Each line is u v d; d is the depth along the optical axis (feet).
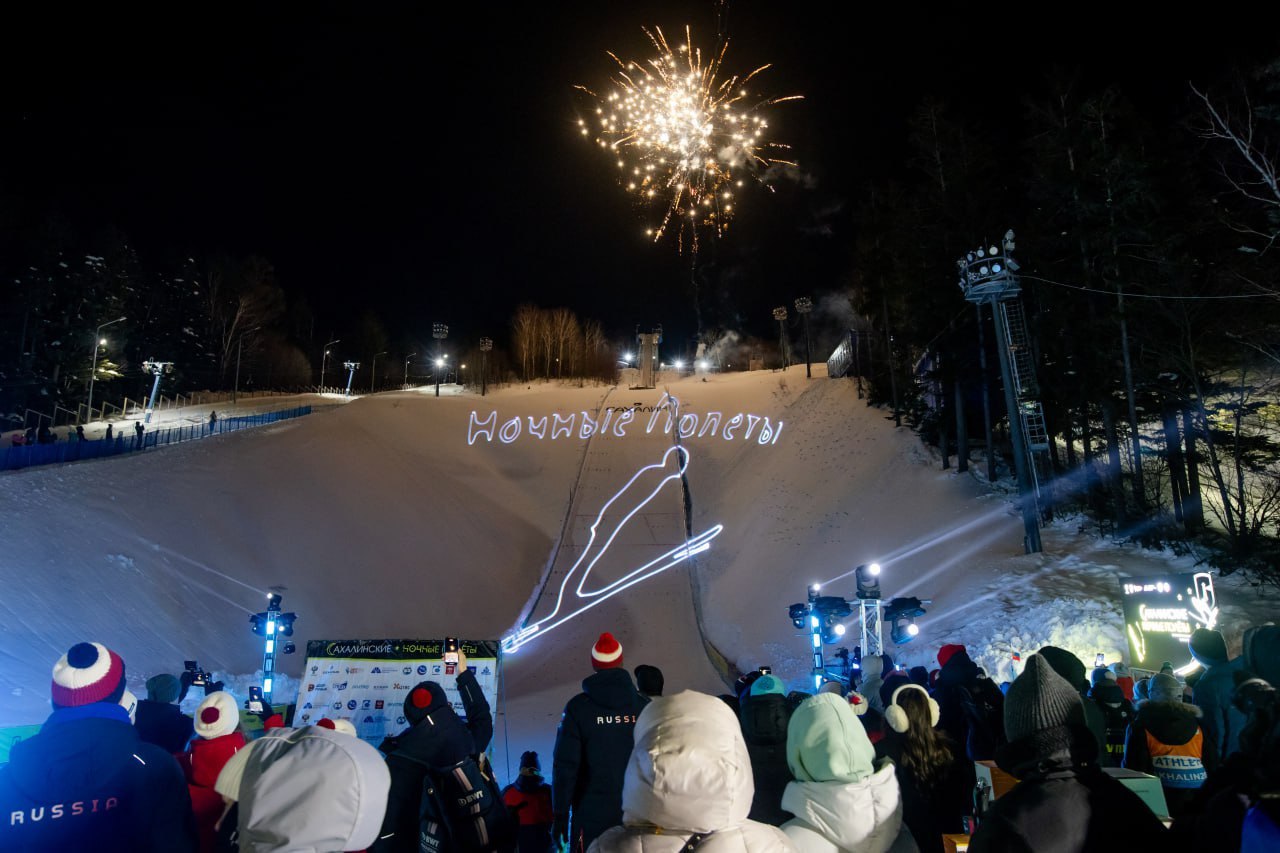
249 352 296.10
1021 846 8.54
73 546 75.00
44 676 53.52
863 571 51.75
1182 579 37.88
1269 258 75.51
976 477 109.70
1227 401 85.46
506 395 222.48
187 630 71.00
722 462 150.20
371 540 105.40
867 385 167.63
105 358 205.26
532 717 60.75
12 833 8.91
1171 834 9.03
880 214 144.15
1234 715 14.73
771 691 14.69
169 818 9.67
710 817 7.42
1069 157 89.86
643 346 242.58
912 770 14.23
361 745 8.61
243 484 109.09
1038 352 102.73
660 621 93.15
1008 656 60.85
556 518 128.57
